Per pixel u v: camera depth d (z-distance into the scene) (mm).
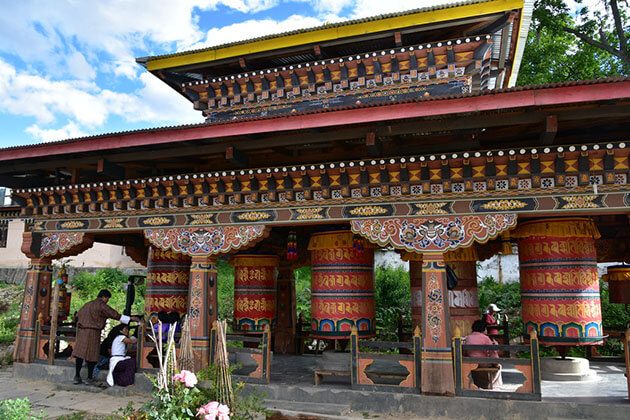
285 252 12953
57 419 7777
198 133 8336
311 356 12586
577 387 8414
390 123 7559
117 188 10148
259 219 9258
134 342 10156
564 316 8312
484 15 10633
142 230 10266
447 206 8070
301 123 7688
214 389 6398
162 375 6043
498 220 7777
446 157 7715
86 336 9891
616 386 8516
